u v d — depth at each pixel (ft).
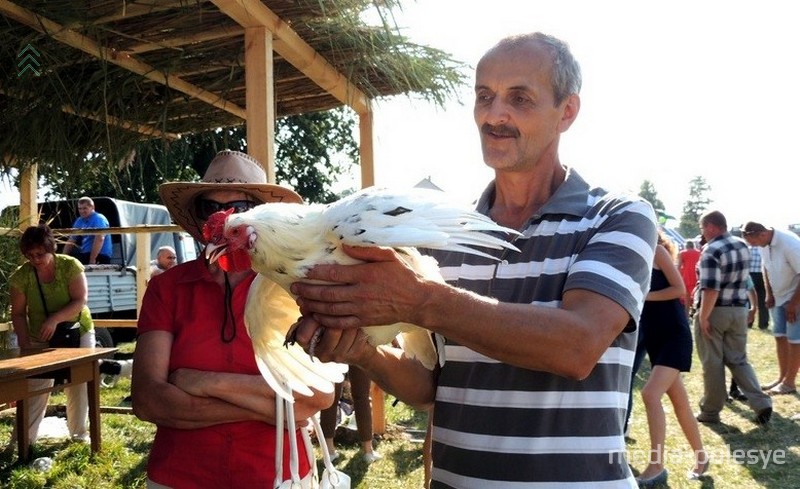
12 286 16.55
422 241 4.48
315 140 49.57
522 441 5.10
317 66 11.53
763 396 18.20
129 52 11.10
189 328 7.18
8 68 11.55
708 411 18.81
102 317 32.94
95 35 10.41
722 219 18.52
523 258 5.46
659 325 14.14
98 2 9.39
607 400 5.10
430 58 12.32
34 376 14.44
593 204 5.46
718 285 18.24
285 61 12.27
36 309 16.61
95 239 29.96
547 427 5.09
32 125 12.59
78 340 17.19
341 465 15.43
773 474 14.56
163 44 10.77
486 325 4.27
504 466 5.13
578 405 5.07
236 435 6.93
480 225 4.75
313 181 52.47
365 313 4.25
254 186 7.60
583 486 4.92
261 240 5.10
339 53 11.48
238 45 11.23
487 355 4.52
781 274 21.85
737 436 17.39
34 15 9.55
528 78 5.28
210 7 9.82
